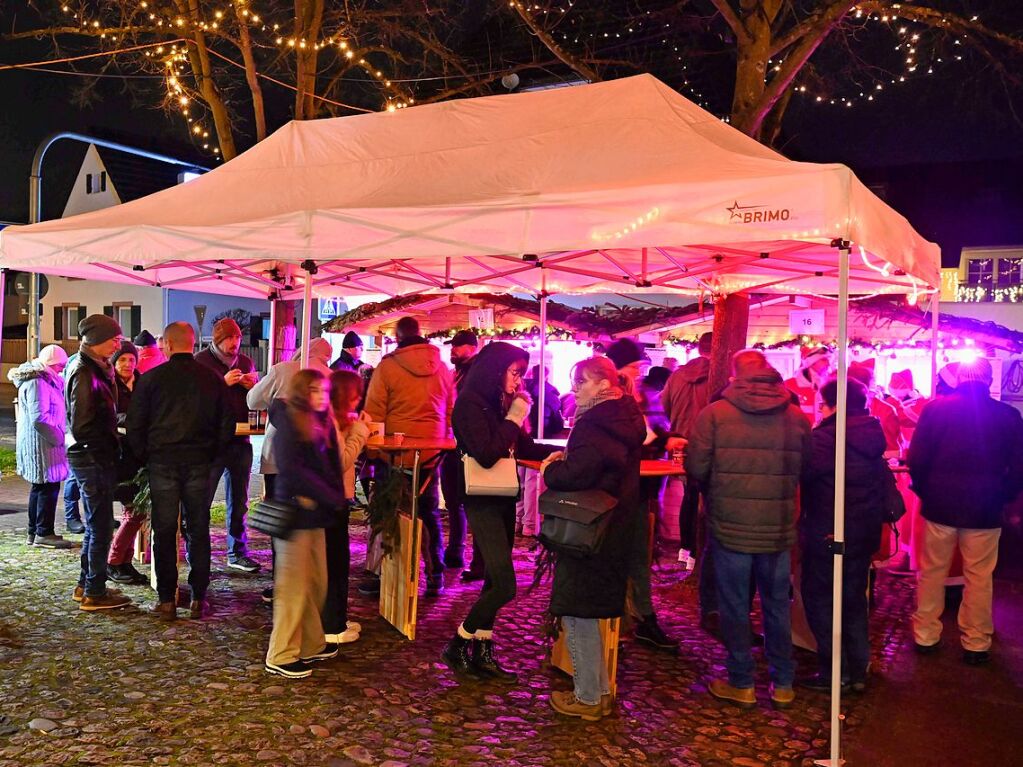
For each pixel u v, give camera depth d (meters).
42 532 7.77
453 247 4.94
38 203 14.58
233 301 34.22
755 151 5.62
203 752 3.86
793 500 4.59
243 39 10.98
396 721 4.29
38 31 11.21
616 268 7.55
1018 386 15.84
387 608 5.85
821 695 4.89
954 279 20.91
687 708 4.65
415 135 6.56
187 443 5.62
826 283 7.56
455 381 7.11
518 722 4.37
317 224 5.33
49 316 37.62
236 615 5.86
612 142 5.57
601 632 4.52
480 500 4.80
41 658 4.93
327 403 4.79
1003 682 5.20
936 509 5.49
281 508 4.73
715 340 7.43
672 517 8.77
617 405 4.29
